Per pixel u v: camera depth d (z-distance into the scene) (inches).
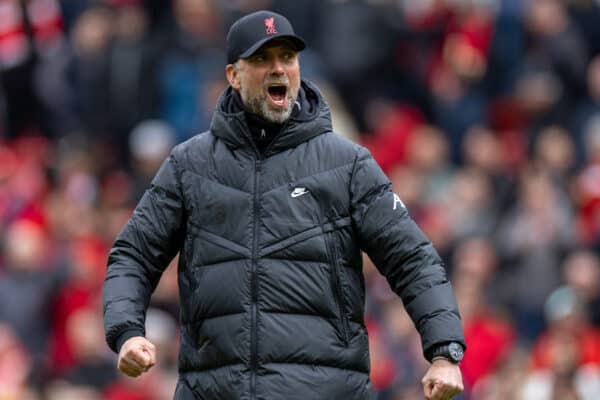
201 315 892.0
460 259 1943.9
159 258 911.7
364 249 901.8
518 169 2204.7
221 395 877.8
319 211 892.0
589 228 2105.1
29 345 1916.8
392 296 1867.6
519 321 1958.7
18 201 2148.1
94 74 2372.0
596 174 2167.8
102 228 2112.5
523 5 2449.6
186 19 2363.4
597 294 1923.0
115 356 1823.3
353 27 2429.9
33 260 1964.8
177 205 908.6
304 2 2438.5
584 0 2452.0
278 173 895.7
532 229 2012.8
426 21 2477.9
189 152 914.1
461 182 2150.6
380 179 900.0
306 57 2427.4
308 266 884.0
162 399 1765.5
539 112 2367.1
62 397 1800.0
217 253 891.4
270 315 879.1
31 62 2449.6
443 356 863.7
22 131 2438.5
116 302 892.0
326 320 883.4
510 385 1690.5
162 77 2349.9
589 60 2429.9
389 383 1745.8
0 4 2465.6
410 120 2407.7
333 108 2405.3
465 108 2418.8
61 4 2559.1
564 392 1651.1
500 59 2440.9
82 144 2367.1
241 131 900.0
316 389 871.1
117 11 2396.7
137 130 2333.9
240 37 901.8
